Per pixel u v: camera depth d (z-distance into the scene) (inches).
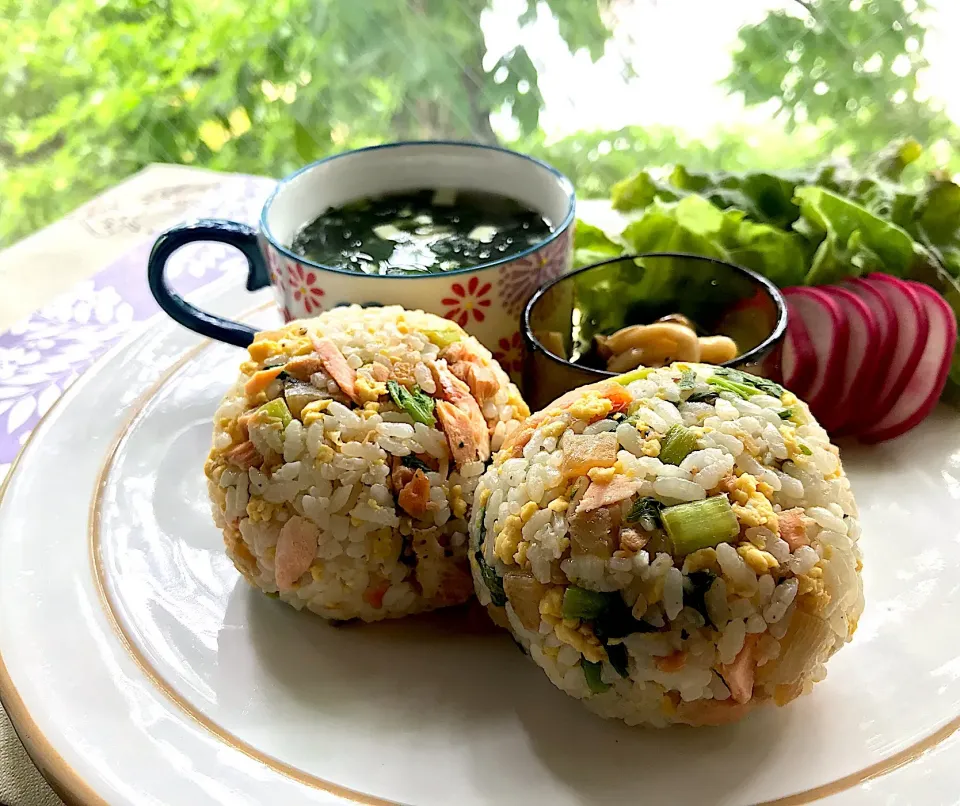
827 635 6.2
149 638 7.4
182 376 10.3
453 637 7.5
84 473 9.0
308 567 7.2
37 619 7.3
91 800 5.9
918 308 9.7
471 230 10.3
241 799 6.0
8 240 17.7
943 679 6.7
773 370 8.7
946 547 8.0
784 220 12.0
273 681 7.1
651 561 6.0
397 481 7.2
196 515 8.7
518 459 6.9
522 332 9.1
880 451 9.3
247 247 10.1
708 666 6.0
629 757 6.4
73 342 12.1
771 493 6.3
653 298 10.2
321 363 7.6
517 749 6.5
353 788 6.2
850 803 5.8
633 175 13.0
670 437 6.5
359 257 9.9
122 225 15.0
